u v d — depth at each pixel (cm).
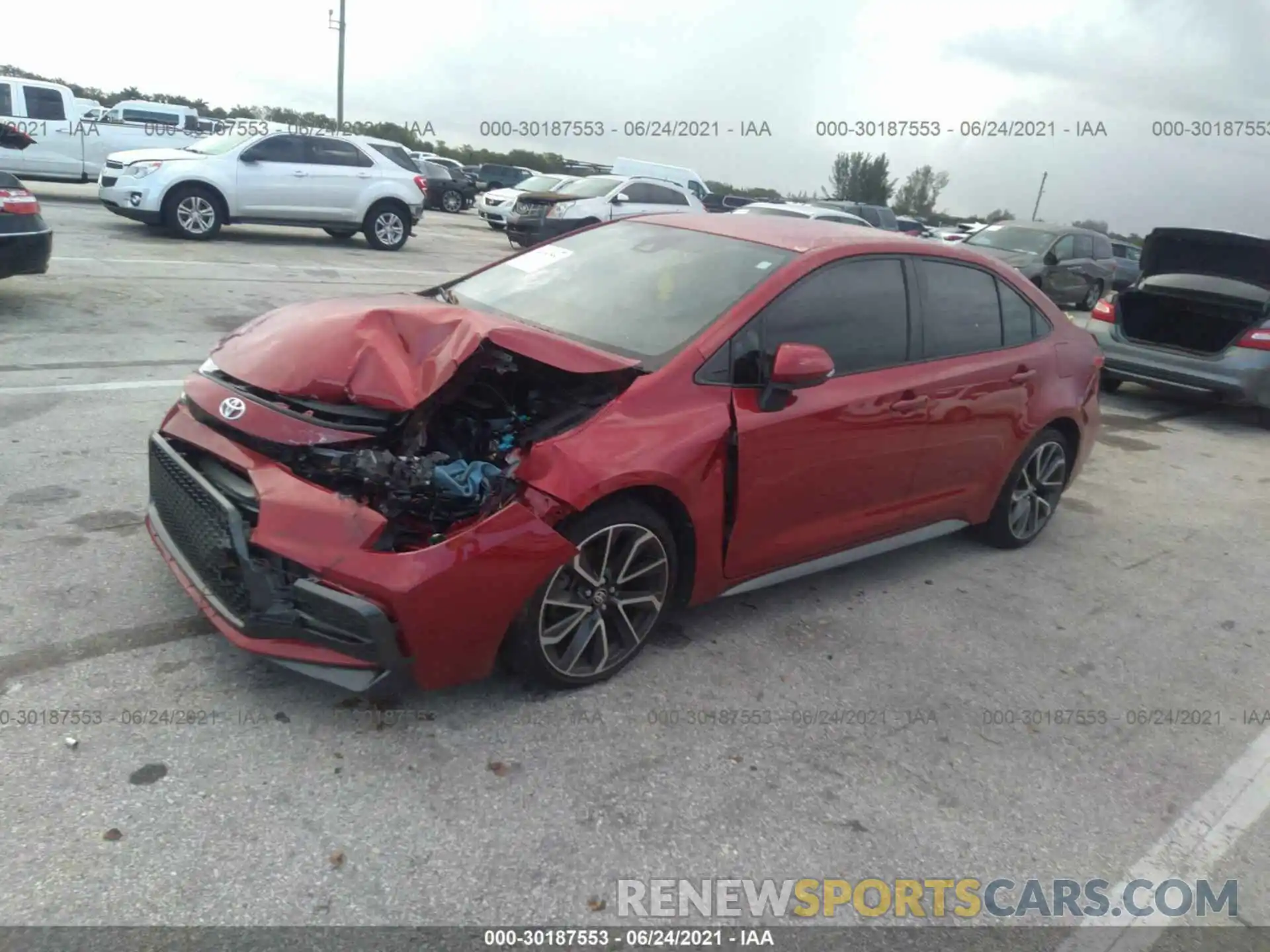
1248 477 800
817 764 337
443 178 3000
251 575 301
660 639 404
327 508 298
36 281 949
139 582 390
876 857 298
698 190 2581
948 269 479
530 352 334
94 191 1997
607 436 337
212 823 272
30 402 594
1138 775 359
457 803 293
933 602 481
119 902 243
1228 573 574
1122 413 1004
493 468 331
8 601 364
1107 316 1021
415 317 343
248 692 330
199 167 1368
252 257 1287
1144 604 513
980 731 372
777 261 415
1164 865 313
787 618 442
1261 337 926
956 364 467
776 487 391
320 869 262
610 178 1989
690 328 383
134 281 1012
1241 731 398
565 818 294
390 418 321
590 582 343
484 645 319
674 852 287
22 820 264
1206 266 1001
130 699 319
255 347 348
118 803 274
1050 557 564
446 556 301
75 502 457
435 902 257
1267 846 329
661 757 328
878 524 455
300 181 1460
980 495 516
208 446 326
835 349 415
